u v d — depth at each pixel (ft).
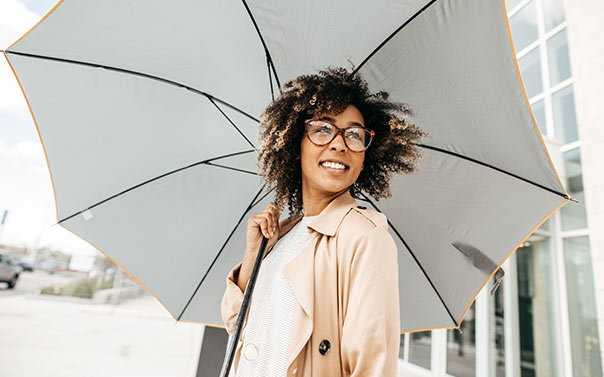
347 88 3.13
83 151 3.72
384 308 1.88
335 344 2.05
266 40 3.42
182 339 27.55
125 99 3.61
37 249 89.71
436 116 3.64
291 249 2.77
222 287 4.66
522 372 14.42
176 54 3.48
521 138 3.30
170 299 4.43
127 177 3.99
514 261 15.81
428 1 3.03
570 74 16.40
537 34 18.65
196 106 3.82
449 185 4.00
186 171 4.22
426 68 3.41
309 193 3.05
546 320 14.47
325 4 3.16
